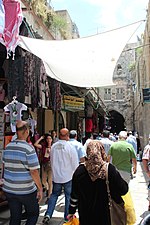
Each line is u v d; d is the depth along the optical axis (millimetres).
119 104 36125
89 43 5387
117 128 42312
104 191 2707
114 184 2709
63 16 14141
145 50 17094
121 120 41969
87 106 15672
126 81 36094
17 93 5004
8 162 3672
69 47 5359
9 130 6578
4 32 3184
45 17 9422
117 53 5754
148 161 5949
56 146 5219
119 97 36219
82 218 2740
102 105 18859
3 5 3064
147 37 15719
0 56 4906
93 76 7016
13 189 3580
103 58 5871
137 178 11156
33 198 3689
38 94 5891
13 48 3338
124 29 5168
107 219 2660
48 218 5062
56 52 5367
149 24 14469
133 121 35312
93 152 2801
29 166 3600
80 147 5824
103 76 7031
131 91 35594
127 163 5906
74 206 2998
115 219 2678
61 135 5320
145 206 6641
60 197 7465
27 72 5246
